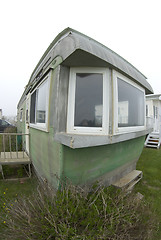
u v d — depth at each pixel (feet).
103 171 7.01
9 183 9.71
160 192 9.41
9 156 11.81
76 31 7.13
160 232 5.96
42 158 7.70
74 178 5.83
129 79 7.91
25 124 14.46
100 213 4.59
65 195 5.04
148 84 11.02
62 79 5.76
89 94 6.02
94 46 5.43
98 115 6.05
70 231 3.97
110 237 4.21
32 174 11.05
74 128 5.82
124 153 8.58
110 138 6.00
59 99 5.64
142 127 10.01
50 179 6.56
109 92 6.10
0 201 7.14
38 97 8.61
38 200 5.31
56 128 5.65
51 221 4.29
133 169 10.62
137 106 9.16
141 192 9.25
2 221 5.23
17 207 5.27
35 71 10.90
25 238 4.34
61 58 5.64
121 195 5.86
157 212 7.00
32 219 4.54
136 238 4.64
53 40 7.29
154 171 12.96
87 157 6.07
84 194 5.45
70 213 4.42
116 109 6.44
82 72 6.00
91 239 3.85
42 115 7.63
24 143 15.10
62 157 5.34
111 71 6.26
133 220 5.20
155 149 22.62
